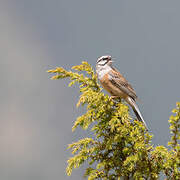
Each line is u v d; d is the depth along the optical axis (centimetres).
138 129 870
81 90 992
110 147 883
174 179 831
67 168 911
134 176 854
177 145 830
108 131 934
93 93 912
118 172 888
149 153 849
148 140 847
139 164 854
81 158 904
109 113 933
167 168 838
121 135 870
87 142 918
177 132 839
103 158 916
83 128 909
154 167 853
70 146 930
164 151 826
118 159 899
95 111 921
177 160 812
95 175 899
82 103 935
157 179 852
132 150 869
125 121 885
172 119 841
